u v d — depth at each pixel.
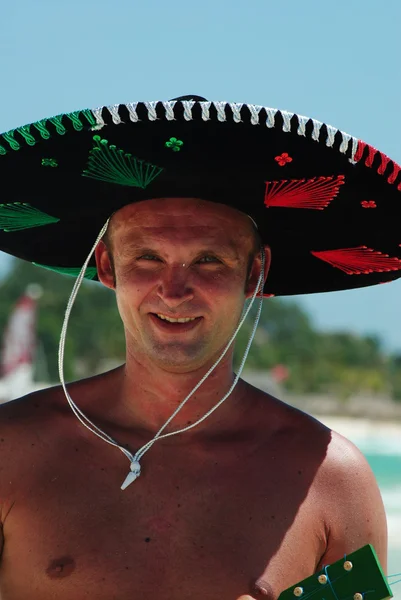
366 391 44.06
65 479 2.67
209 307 2.67
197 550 2.59
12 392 26.86
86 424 2.76
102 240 2.91
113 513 2.63
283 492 2.73
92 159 2.62
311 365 51.22
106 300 54.84
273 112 2.42
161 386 2.78
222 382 2.82
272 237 3.02
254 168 2.63
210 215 2.72
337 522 2.75
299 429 2.88
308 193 2.74
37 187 2.79
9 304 54.25
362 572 2.32
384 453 18.19
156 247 2.67
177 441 2.77
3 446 2.70
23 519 2.62
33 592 2.56
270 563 2.61
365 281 3.29
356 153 2.54
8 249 3.21
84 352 52.69
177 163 2.61
